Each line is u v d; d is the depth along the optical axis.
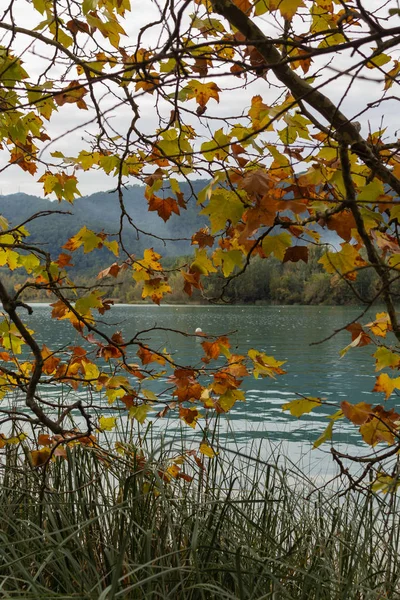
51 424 2.19
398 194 1.47
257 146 1.44
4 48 1.94
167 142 1.88
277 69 1.47
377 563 2.55
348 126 1.43
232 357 2.36
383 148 1.52
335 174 1.45
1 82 1.81
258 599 1.91
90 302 2.17
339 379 14.30
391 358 1.89
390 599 2.15
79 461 2.84
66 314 2.42
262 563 1.99
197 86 1.83
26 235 2.43
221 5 1.48
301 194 1.47
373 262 1.40
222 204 1.37
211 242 1.85
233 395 2.33
